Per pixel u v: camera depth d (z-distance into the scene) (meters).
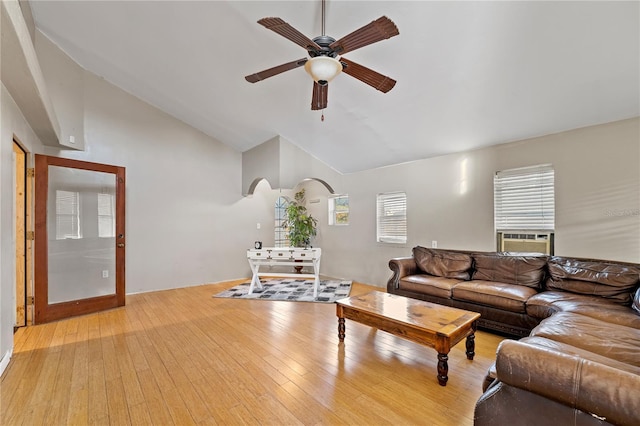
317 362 2.45
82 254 3.74
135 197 4.76
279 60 3.24
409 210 4.71
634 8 1.95
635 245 2.82
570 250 3.20
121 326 3.29
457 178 4.15
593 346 1.73
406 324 2.31
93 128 4.36
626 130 2.87
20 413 1.81
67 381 2.17
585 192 3.10
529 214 3.53
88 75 4.32
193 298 4.46
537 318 2.67
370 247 5.33
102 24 3.32
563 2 2.02
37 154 3.38
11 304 2.58
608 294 2.63
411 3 2.29
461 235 4.11
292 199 6.79
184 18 3.01
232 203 5.90
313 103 2.66
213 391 2.05
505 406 1.35
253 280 4.77
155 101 4.84
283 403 1.92
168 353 2.62
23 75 2.24
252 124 4.80
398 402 1.93
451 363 2.43
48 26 3.43
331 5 2.46
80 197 3.74
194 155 5.41
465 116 3.38
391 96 3.35
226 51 3.32
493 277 3.43
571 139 3.19
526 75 2.66
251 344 2.81
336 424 1.72
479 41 2.44
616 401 1.04
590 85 2.60
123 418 1.77
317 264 4.64
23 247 3.29
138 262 4.79
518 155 3.59
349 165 5.38
